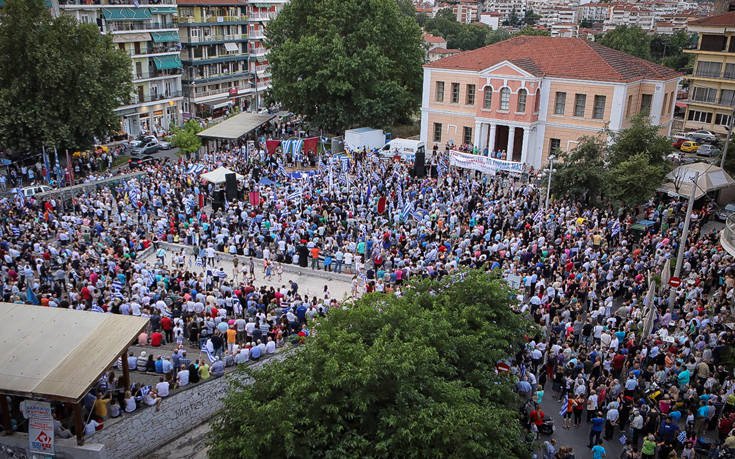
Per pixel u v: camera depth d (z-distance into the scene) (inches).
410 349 624.1
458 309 804.6
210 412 923.4
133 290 1092.5
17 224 1456.7
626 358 928.9
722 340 916.0
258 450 549.0
